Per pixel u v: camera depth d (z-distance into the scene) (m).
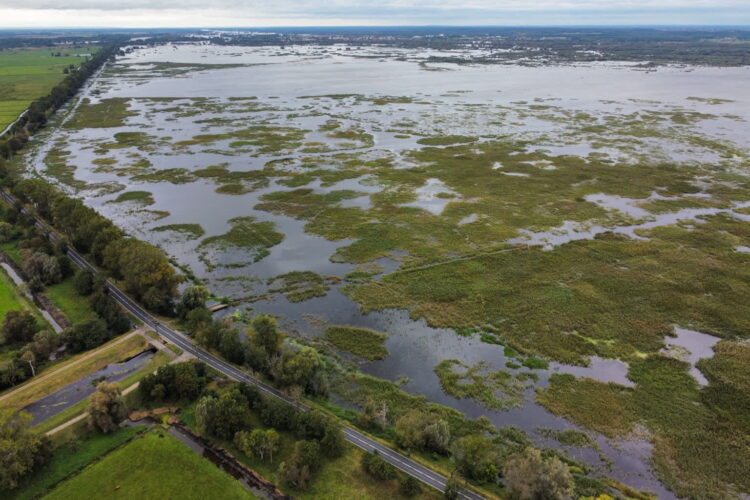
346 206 103.25
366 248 84.88
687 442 45.53
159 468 41.94
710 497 40.19
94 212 84.38
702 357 57.47
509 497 39.31
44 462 41.41
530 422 48.41
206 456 43.56
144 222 95.62
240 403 47.06
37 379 52.00
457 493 39.44
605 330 62.44
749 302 67.62
